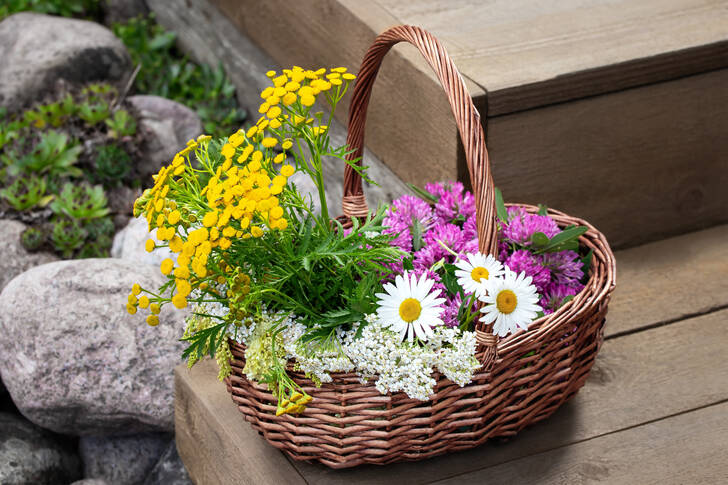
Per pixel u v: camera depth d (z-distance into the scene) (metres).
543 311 1.80
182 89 3.45
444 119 2.10
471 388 1.72
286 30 2.67
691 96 2.14
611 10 2.27
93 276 2.19
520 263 1.82
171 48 3.80
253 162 1.66
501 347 1.71
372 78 1.83
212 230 1.65
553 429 1.84
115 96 2.96
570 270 1.84
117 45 3.31
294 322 1.72
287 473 1.81
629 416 1.86
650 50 2.11
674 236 2.21
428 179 2.19
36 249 2.54
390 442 1.73
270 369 1.71
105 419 2.17
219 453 1.90
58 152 2.74
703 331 1.99
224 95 3.31
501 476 1.79
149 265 2.28
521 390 1.76
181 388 1.97
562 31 2.21
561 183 2.12
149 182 2.92
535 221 1.86
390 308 1.68
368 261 1.72
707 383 1.90
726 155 2.19
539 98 2.06
